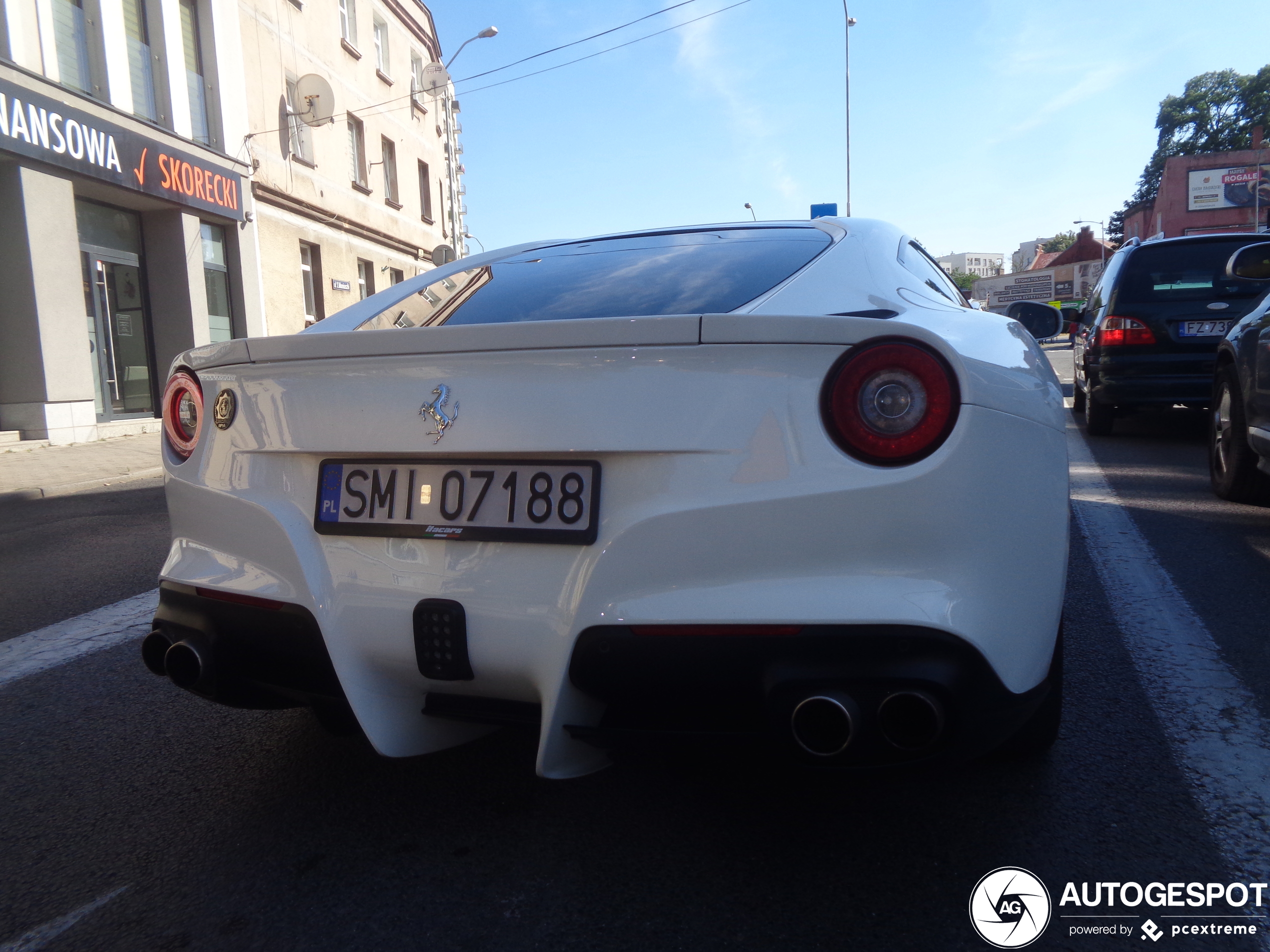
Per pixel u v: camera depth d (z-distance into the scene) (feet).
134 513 23.12
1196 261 24.61
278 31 60.75
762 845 6.53
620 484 5.65
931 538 5.31
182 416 7.24
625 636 5.50
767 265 7.76
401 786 7.64
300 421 6.51
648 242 8.91
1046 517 6.05
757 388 5.44
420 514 6.10
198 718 9.38
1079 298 260.42
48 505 25.66
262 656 6.57
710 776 7.54
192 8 52.49
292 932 5.79
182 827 7.16
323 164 67.31
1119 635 10.52
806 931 5.58
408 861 6.51
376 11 77.51
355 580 6.23
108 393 46.65
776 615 5.31
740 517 5.41
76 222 42.37
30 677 10.82
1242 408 16.35
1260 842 6.38
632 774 7.64
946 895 5.90
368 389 6.26
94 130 42.24
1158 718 8.31
